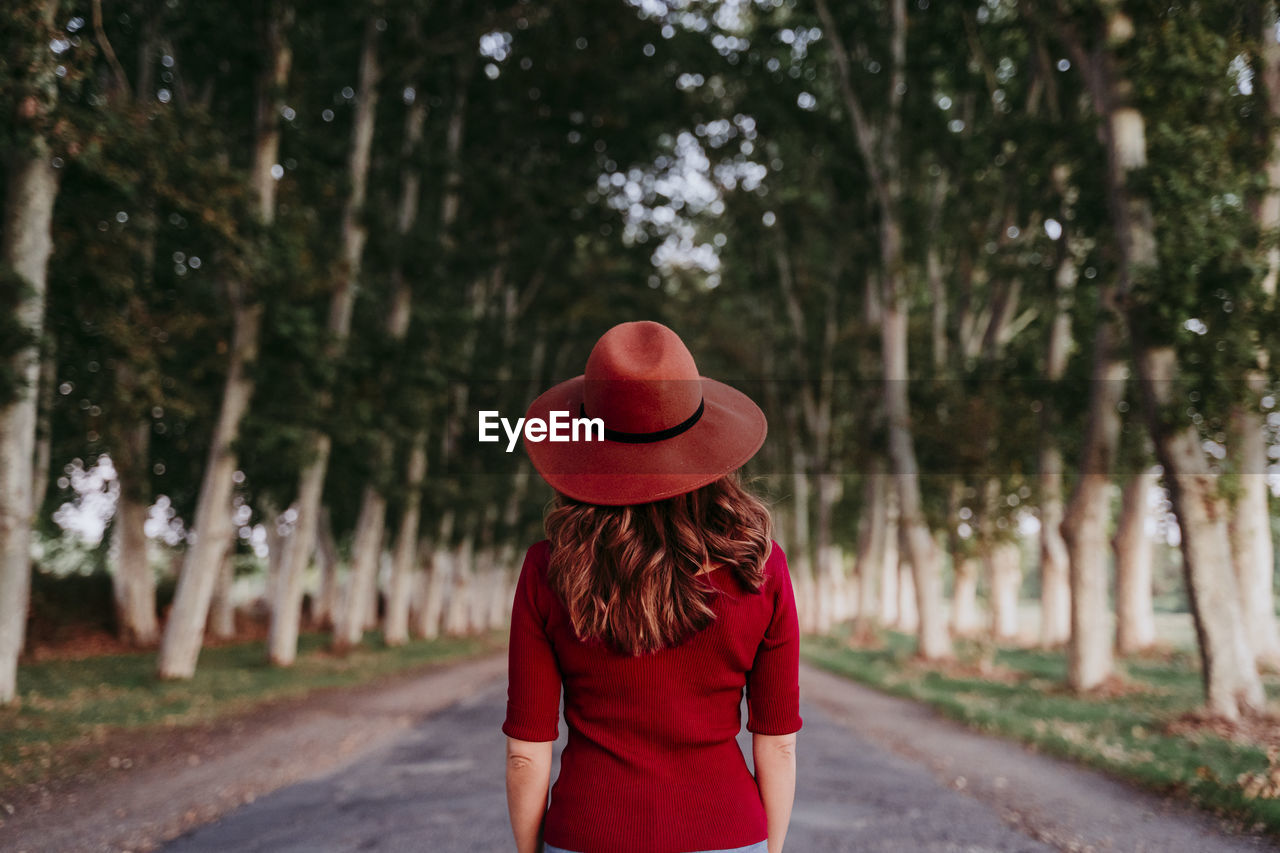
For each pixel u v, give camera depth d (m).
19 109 9.75
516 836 1.61
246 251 14.14
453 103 24.61
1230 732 9.77
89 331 13.74
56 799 6.42
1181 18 11.88
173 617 15.36
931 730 11.19
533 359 31.66
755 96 25.39
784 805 1.61
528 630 1.55
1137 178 11.63
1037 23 16.86
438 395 20.44
